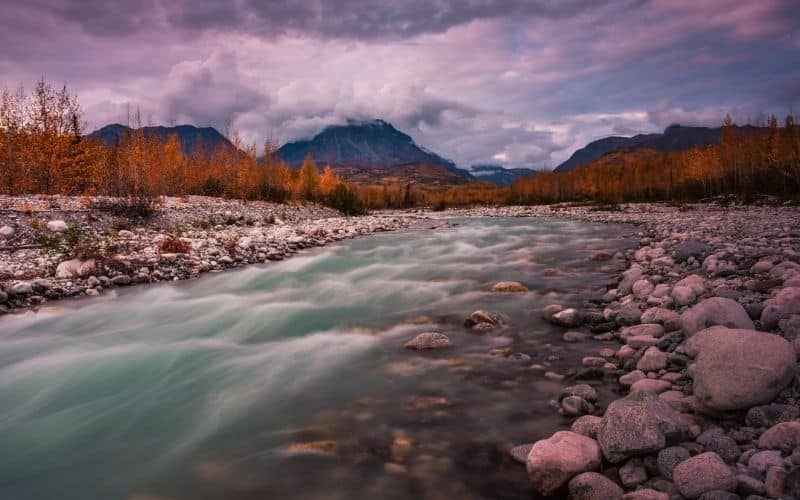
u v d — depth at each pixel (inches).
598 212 1854.1
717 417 166.4
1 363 270.5
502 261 596.4
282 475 156.8
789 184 1881.2
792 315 223.9
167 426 196.5
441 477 151.6
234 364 262.2
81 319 362.6
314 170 2319.1
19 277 469.7
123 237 701.3
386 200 4143.7
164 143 1614.2
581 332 293.3
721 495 120.0
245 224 1075.9
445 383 224.2
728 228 707.4
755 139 2479.1
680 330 249.6
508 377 228.7
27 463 173.3
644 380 202.1
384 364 253.0
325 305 393.1
